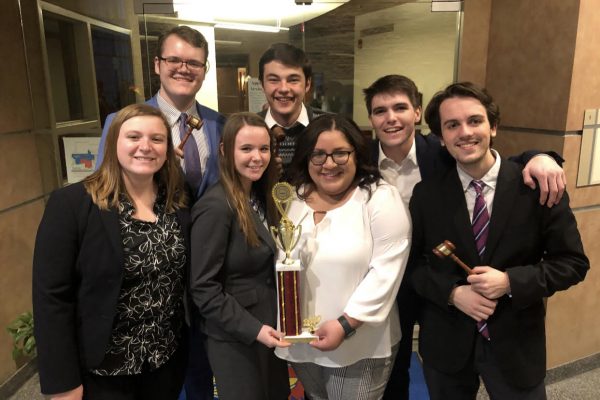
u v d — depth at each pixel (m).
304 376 1.57
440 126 1.45
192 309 1.61
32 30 2.58
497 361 1.39
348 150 1.43
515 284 1.28
